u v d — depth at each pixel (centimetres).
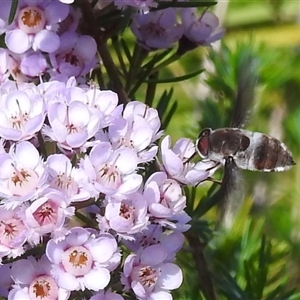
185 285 18
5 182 13
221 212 15
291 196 22
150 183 13
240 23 26
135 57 17
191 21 17
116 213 13
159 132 14
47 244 13
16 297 13
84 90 14
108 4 17
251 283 18
